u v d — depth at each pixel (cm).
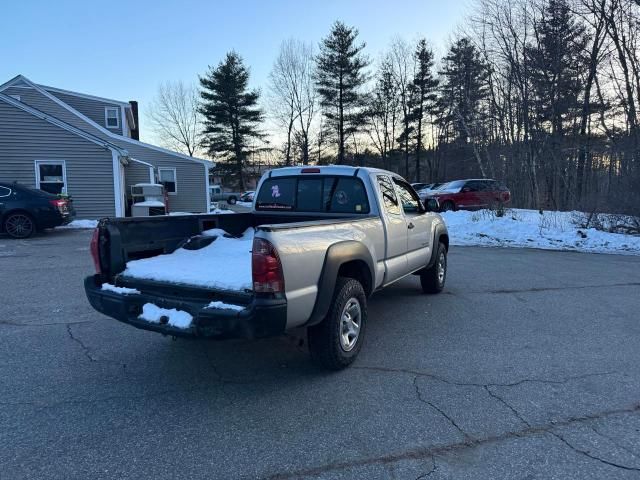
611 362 430
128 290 383
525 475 261
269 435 300
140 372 399
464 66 3388
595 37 2111
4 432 300
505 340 489
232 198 4625
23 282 734
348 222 422
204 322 332
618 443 294
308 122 5534
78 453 278
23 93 2089
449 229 1551
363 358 434
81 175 1712
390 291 712
